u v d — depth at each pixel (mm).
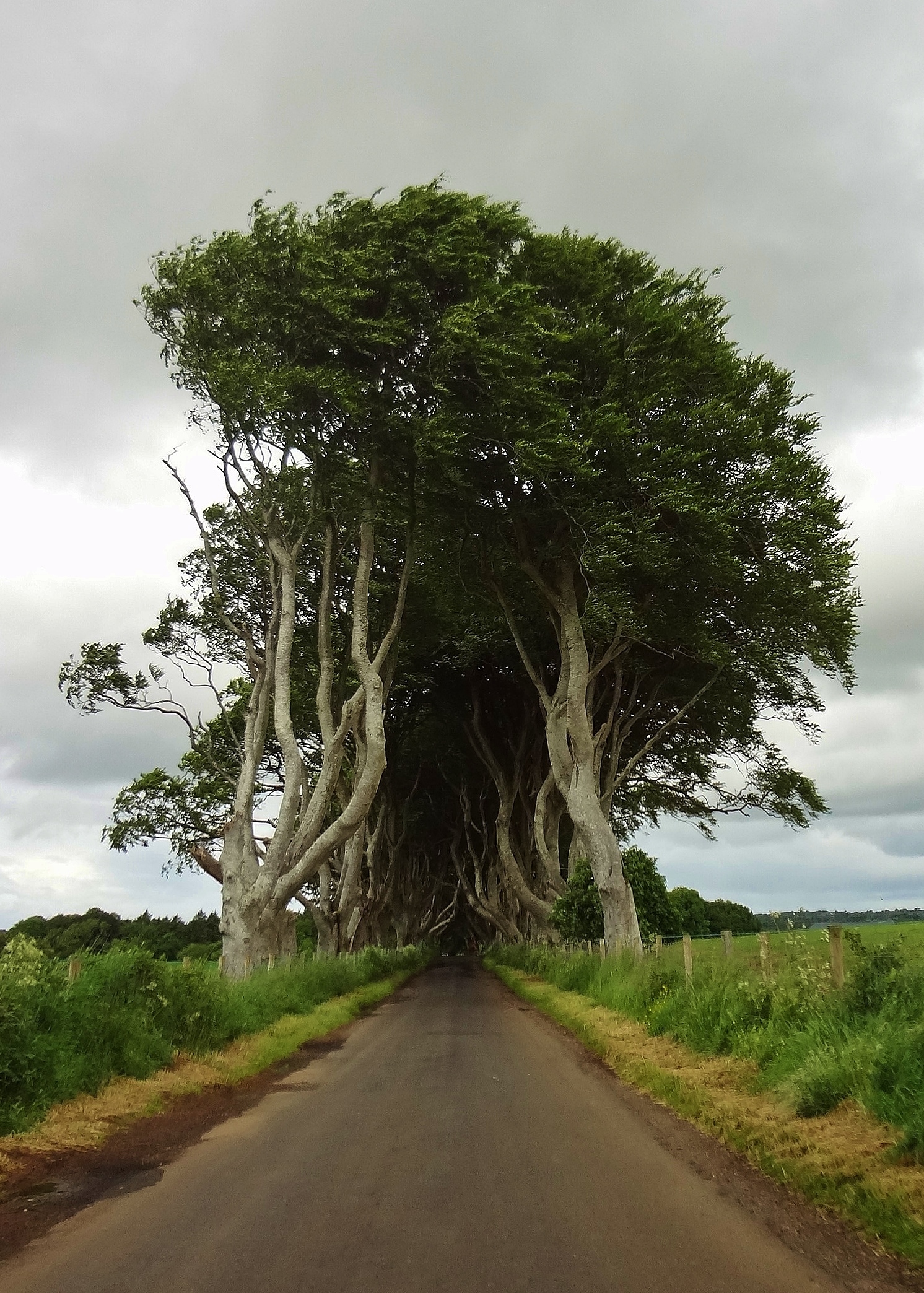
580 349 25688
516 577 32125
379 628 34062
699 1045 12133
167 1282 4930
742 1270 4977
